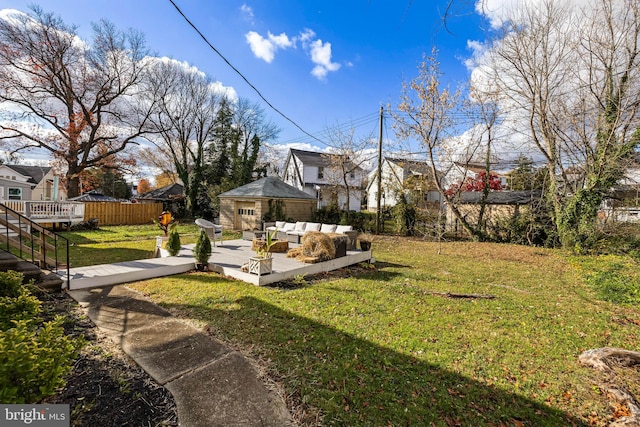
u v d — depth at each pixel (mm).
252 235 11500
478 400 2607
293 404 2416
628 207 11594
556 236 12758
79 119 18000
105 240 11734
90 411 2168
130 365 2838
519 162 15000
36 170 27531
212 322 3910
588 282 7004
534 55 11297
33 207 12297
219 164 24625
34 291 4340
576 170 12055
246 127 26734
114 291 5027
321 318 4227
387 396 2574
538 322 4520
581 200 11516
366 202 29844
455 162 15867
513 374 3045
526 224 13867
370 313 4547
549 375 3051
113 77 18141
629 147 10266
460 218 15344
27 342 1899
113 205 17781
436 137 14742
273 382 2684
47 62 16188
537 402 2621
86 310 4141
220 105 24156
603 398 2709
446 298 5516
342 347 3398
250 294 5117
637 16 9625
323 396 2529
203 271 6766
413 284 6465
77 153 18422
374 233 16797
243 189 16656
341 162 19828
